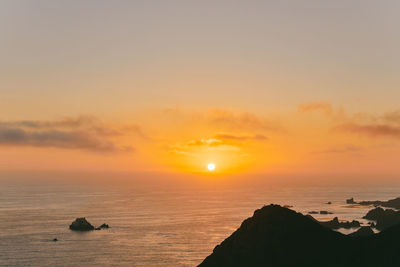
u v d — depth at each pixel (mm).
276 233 123188
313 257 116312
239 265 118125
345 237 125188
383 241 120125
